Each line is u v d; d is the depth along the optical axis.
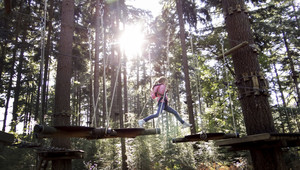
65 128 4.12
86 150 13.55
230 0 6.46
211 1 15.20
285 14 21.11
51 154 6.80
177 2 15.27
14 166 9.07
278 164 5.01
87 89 26.39
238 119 13.60
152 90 5.43
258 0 14.91
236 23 6.22
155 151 12.48
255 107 5.46
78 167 12.82
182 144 11.91
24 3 15.34
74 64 19.55
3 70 18.00
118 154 12.79
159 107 5.22
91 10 17.66
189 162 11.09
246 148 5.53
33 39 16.78
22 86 22.25
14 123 9.95
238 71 5.95
